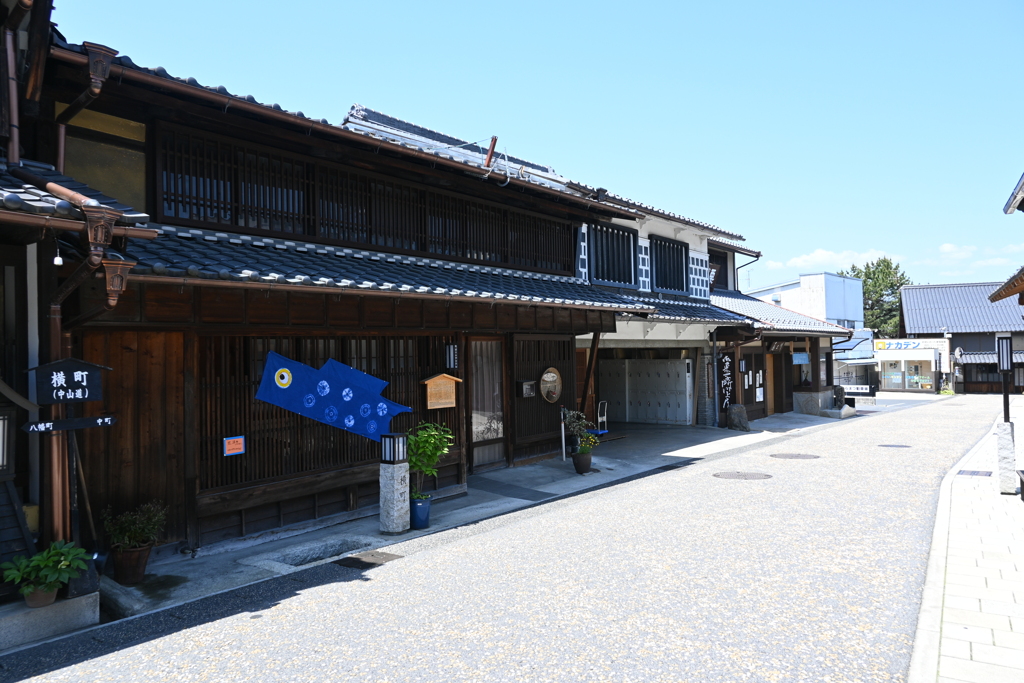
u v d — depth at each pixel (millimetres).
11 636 4742
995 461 12539
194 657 4473
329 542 7344
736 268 25250
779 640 4562
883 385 41781
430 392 9539
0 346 5734
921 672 4027
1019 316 39312
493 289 9836
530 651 4465
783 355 23906
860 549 6723
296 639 4746
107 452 6348
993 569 5984
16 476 5793
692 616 5027
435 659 4371
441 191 10648
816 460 13000
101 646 4691
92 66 5797
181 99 7117
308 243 8719
